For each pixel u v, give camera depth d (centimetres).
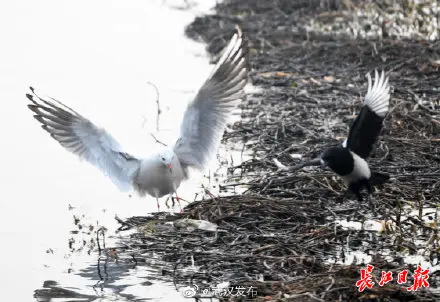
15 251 1285
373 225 1324
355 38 2486
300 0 2961
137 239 1321
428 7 2700
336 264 1172
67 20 2953
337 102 2000
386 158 1569
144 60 2489
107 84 2262
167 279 1173
